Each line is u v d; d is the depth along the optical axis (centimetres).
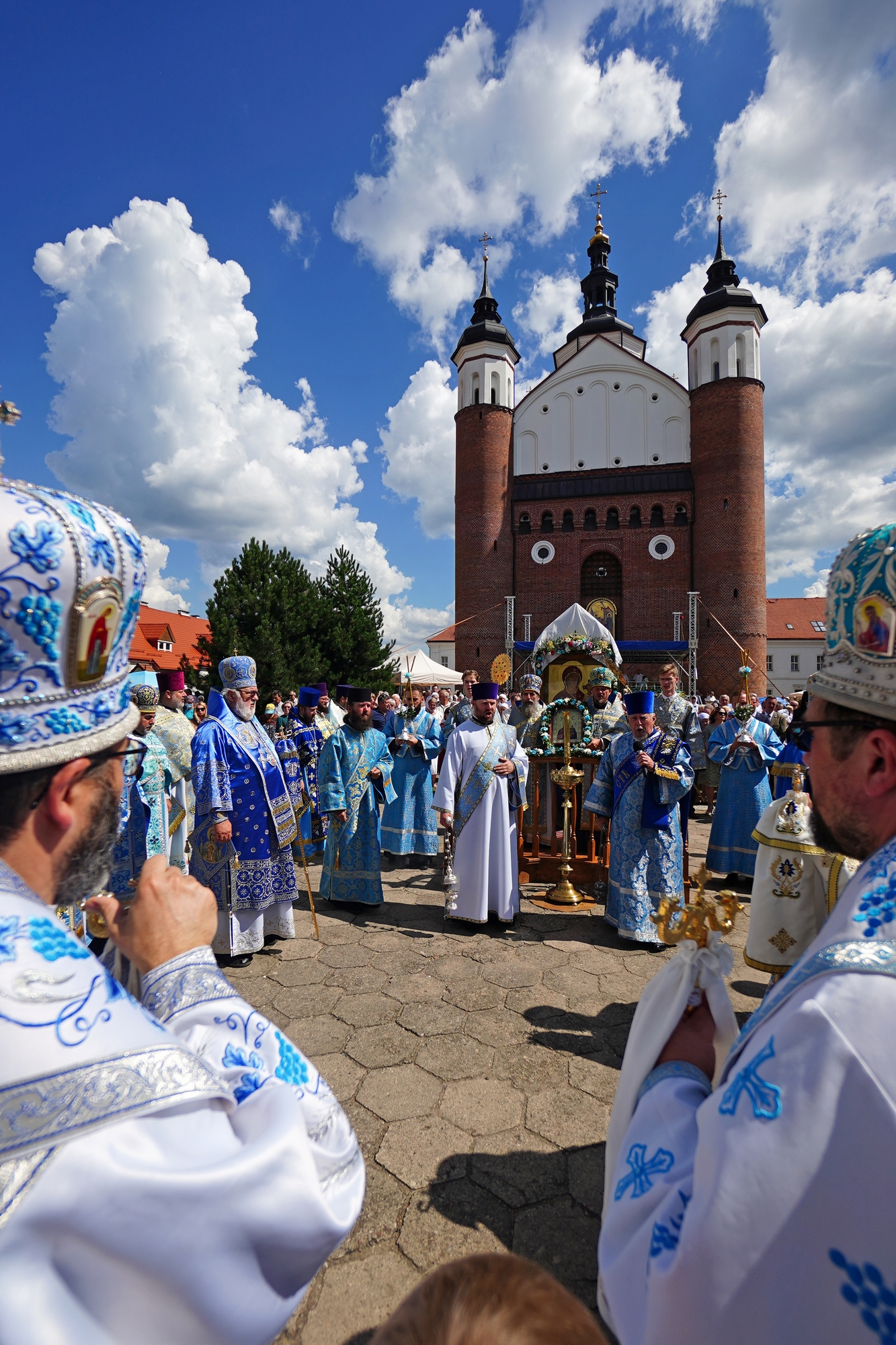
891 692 73
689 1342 59
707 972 108
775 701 1414
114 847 76
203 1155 58
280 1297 61
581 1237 211
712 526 2869
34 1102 51
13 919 60
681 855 472
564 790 629
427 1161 244
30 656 63
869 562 75
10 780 64
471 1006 366
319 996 379
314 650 2380
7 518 61
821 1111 57
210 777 421
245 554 2431
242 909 429
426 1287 54
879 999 60
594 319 3812
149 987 84
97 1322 50
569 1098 282
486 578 3041
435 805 495
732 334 2898
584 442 3131
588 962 430
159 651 4300
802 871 337
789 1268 56
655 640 2944
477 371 3125
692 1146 80
